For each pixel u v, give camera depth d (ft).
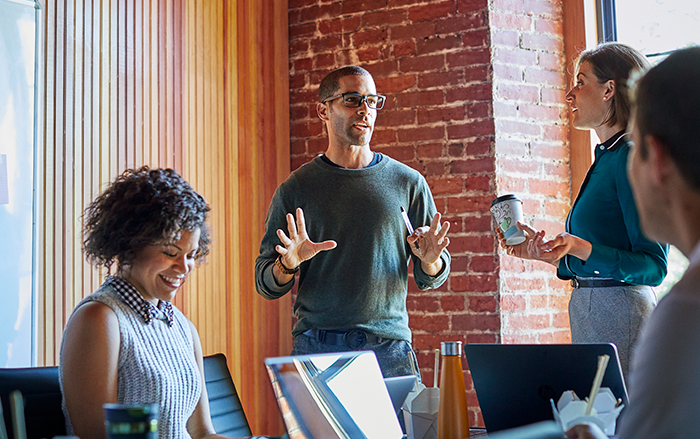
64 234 8.13
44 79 7.98
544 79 10.14
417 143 10.14
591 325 6.09
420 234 6.65
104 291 4.58
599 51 6.39
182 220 4.43
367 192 7.02
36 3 7.59
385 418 4.18
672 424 2.10
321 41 11.10
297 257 6.52
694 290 2.21
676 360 2.14
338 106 7.18
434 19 10.18
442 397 4.13
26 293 7.32
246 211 10.61
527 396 4.15
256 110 10.85
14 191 7.26
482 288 9.55
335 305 6.86
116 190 4.54
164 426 4.58
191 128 9.86
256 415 10.45
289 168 11.32
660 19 9.96
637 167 2.64
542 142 10.03
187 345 4.99
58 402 4.74
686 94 2.43
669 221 2.62
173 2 9.70
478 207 9.67
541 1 10.24
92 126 8.54
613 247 6.07
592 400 3.75
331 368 4.10
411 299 9.98
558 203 10.05
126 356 4.49
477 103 9.80
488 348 4.23
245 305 10.46
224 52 10.43
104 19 8.75
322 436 3.77
